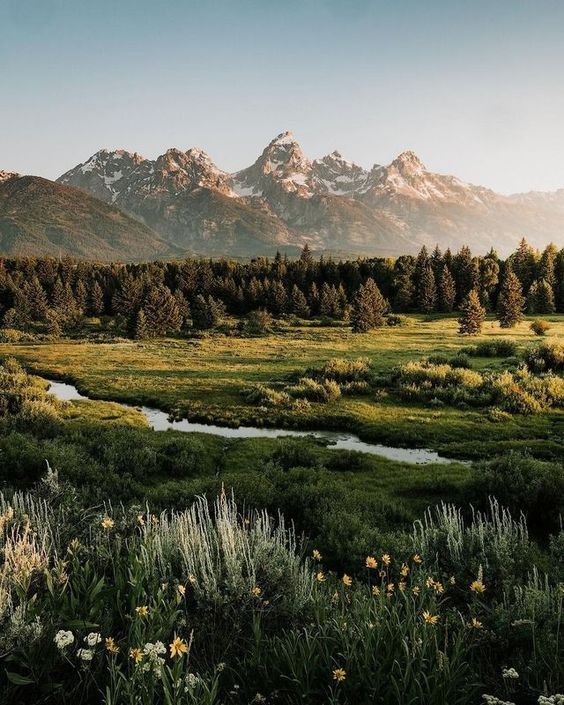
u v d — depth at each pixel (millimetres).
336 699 3109
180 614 4348
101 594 4281
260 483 14930
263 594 4812
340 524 11227
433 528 8516
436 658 3541
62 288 138000
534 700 3535
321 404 40719
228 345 87875
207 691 3006
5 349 84562
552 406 36875
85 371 61219
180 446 26359
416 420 34969
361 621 3977
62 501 8992
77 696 3402
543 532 13672
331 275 155000
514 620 4609
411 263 152875
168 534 5859
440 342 83438
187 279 150625
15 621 3586
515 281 100625
